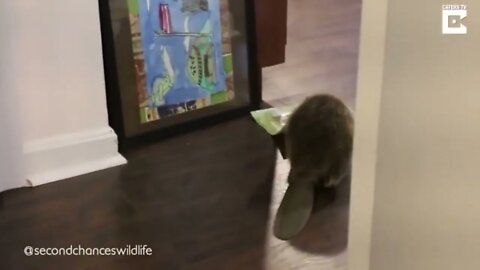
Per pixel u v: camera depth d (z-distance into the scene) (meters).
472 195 1.06
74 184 2.01
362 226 1.24
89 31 1.97
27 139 1.98
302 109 1.99
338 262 1.69
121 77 2.13
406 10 1.06
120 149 2.17
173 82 2.25
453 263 1.12
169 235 1.79
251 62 2.40
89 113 2.05
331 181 1.96
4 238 1.77
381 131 1.16
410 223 1.16
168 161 2.13
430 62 1.06
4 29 1.85
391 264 1.22
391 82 1.12
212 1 2.29
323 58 2.88
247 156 2.17
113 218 1.86
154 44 2.19
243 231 1.81
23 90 1.93
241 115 2.41
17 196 1.95
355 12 3.42
